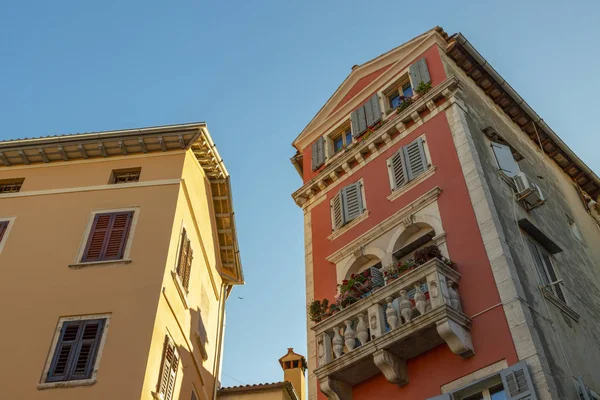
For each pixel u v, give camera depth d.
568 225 20.14
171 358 17.50
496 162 17.64
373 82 22.03
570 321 14.96
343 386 15.06
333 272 18.14
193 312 20.42
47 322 16.61
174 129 21.03
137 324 16.45
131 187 20.09
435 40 20.77
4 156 21.00
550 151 22.98
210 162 22.58
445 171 17.16
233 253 24.81
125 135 20.86
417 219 16.73
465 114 18.34
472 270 14.66
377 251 17.20
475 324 13.82
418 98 19.34
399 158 18.72
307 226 20.41
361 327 14.73
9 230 19.06
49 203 19.81
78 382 15.29
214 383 22.12
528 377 12.16
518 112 21.91
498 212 15.63
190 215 20.89
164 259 17.95
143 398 15.19
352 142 21.39
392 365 14.11
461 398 13.34
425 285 14.90
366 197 19.05
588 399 12.72
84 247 18.41
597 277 19.20
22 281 17.61
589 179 23.94
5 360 15.84
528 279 14.53
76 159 21.27
